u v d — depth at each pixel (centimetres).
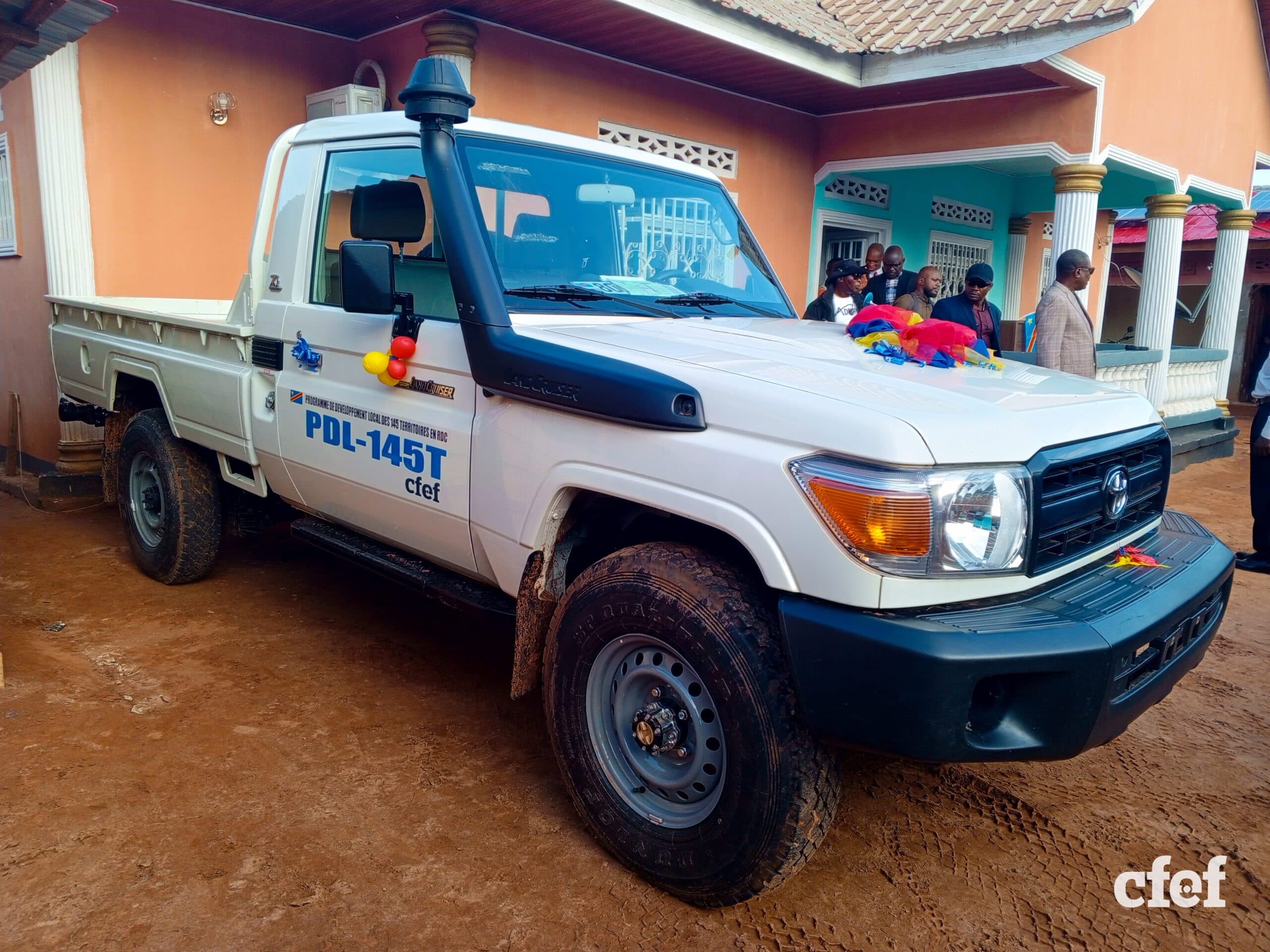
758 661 233
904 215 1157
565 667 276
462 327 293
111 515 657
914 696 209
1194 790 338
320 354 364
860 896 271
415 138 335
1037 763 356
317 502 389
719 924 256
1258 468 618
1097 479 257
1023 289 1407
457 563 328
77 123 641
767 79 847
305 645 434
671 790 259
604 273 348
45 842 277
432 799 310
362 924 249
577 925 253
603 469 263
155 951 235
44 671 395
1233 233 1217
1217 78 1062
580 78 761
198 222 708
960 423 226
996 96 874
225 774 319
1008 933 257
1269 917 268
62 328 586
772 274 418
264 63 722
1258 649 485
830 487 218
